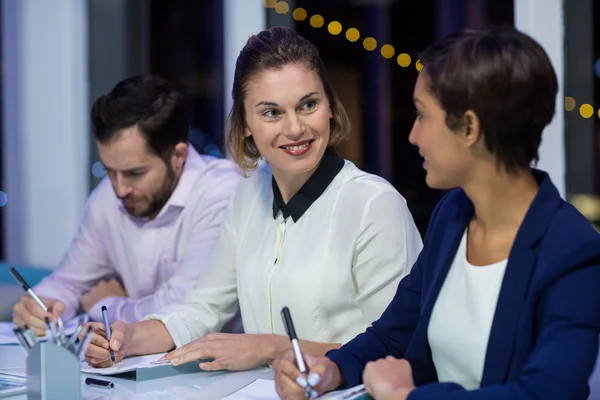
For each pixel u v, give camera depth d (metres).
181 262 2.69
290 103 1.91
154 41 4.79
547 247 1.37
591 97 3.67
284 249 2.05
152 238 2.69
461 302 1.50
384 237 1.95
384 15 5.18
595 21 3.73
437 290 1.54
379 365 1.48
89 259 2.87
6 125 4.64
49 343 1.54
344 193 2.01
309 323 2.00
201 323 2.21
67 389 1.56
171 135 2.56
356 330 2.01
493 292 1.45
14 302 3.64
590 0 3.63
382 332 1.71
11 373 1.93
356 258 1.98
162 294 2.51
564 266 1.34
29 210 4.60
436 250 1.58
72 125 4.52
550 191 1.41
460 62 1.36
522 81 1.34
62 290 2.84
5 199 4.67
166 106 2.54
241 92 1.99
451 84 1.37
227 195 2.60
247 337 1.96
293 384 1.55
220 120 4.66
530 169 1.45
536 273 1.37
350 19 5.16
